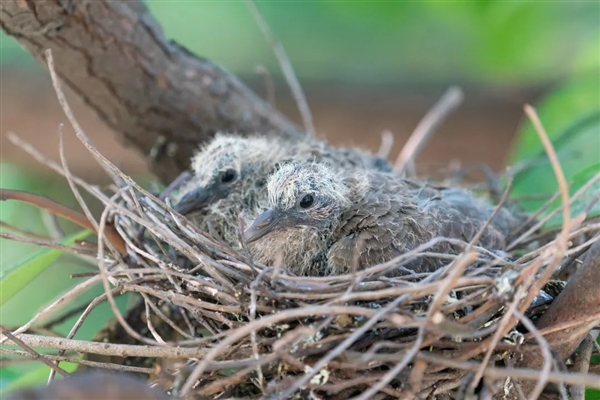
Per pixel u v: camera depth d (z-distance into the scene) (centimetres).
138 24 92
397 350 83
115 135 95
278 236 89
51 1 89
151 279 86
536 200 96
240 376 83
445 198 90
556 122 102
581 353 85
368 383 83
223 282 84
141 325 91
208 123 95
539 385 80
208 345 85
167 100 94
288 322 84
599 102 102
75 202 108
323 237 89
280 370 84
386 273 85
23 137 110
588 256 84
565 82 107
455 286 83
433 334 82
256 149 93
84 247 89
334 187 89
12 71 110
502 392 84
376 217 88
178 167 96
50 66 86
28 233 90
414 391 82
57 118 109
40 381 90
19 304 100
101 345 84
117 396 81
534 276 83
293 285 84
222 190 93
